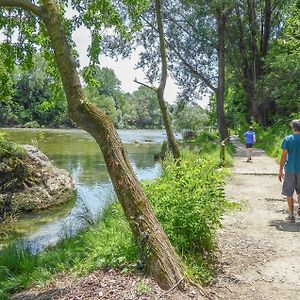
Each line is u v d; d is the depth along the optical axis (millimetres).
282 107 32688
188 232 5594
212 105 55344
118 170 4887
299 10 21703
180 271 4551
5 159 13203
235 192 10711
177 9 28266
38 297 4652
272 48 32844
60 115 81188
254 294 4758
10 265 6586
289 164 7758
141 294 4223
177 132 65625
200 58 31172
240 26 35188
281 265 5621
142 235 4676
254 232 7102
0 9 7996
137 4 9430
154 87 9867
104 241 6020
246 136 18266
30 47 8516
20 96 80312
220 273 5316
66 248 7066
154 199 5824
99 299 4207
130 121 117375
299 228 7371
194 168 6355
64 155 28453
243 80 37688
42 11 5145
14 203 12508
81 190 15555
